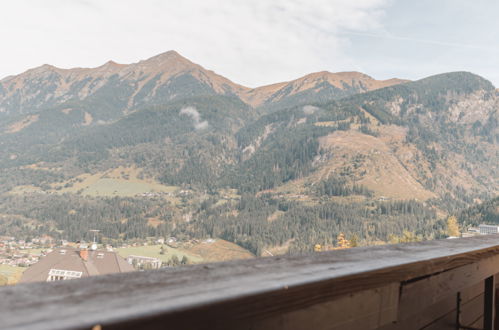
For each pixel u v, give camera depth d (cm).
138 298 40
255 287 48
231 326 45
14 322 30
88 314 33
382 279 73
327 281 58
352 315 66
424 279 93
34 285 41
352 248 92
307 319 56
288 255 73
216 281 50
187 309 39
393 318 79
